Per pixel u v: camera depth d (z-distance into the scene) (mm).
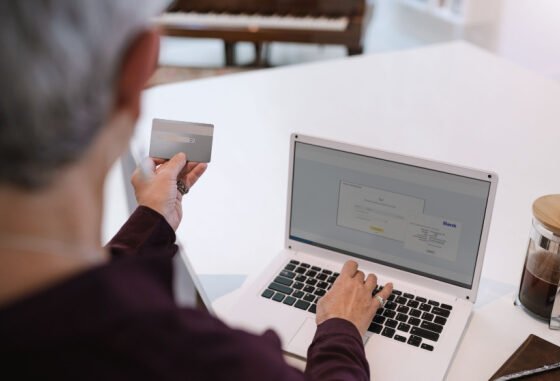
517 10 3672
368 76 2064
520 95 1945
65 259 444
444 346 1010
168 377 452
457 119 1803
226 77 2051
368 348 1006
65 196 438
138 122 509
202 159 1089
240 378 481
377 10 4695
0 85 382
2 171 400
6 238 419
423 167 1057
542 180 1512
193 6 3422
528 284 1083
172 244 952
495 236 1305
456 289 1100
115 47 427
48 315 417
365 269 1165
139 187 993
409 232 1104
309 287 1126
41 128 397
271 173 1527
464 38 4074
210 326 499
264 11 3406
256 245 1277
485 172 1011
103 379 433
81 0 396
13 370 417
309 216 1177
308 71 2100
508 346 1037
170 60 3992
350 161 1108
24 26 380
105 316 433
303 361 1004
